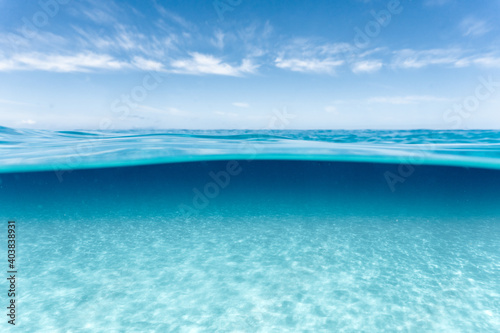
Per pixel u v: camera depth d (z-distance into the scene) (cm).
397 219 1059
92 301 421
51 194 2617
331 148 1479
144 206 1698
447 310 396
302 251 638
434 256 601
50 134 1367
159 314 389
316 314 389
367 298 430
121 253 629
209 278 499
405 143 1468
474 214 1260
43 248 663
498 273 512
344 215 1184
